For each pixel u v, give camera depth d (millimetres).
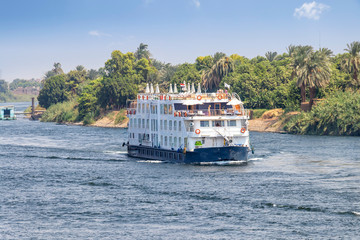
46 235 98250
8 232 100250
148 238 95375
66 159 195500
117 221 105438
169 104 168625
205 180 139250
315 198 117375
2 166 179875
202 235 96000
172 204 116562
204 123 158875
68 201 122375
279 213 107375
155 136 179000
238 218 105062
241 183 134625
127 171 158875
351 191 122875
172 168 158000
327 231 96312
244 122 164500
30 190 136000
